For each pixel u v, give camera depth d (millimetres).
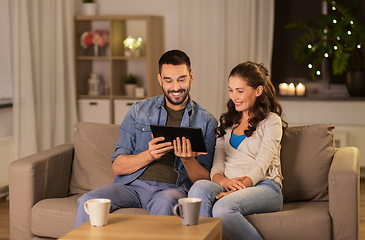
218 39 4250
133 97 4375
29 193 2023
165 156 2082
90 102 4441
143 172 2051
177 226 1390
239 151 2027
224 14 4215
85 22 4605
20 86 3641
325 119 4082
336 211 1807
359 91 4090
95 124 2438
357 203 1795
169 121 2139
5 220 2979
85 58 4418
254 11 4199
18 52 3602
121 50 4609
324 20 4219
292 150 2146
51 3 4020
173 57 2045
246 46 4242
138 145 2139
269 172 1965
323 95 4281
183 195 1913
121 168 2051
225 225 1710
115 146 2334
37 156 2160
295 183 2105
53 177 2189
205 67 4297
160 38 4504
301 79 4469
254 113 2049
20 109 3654
